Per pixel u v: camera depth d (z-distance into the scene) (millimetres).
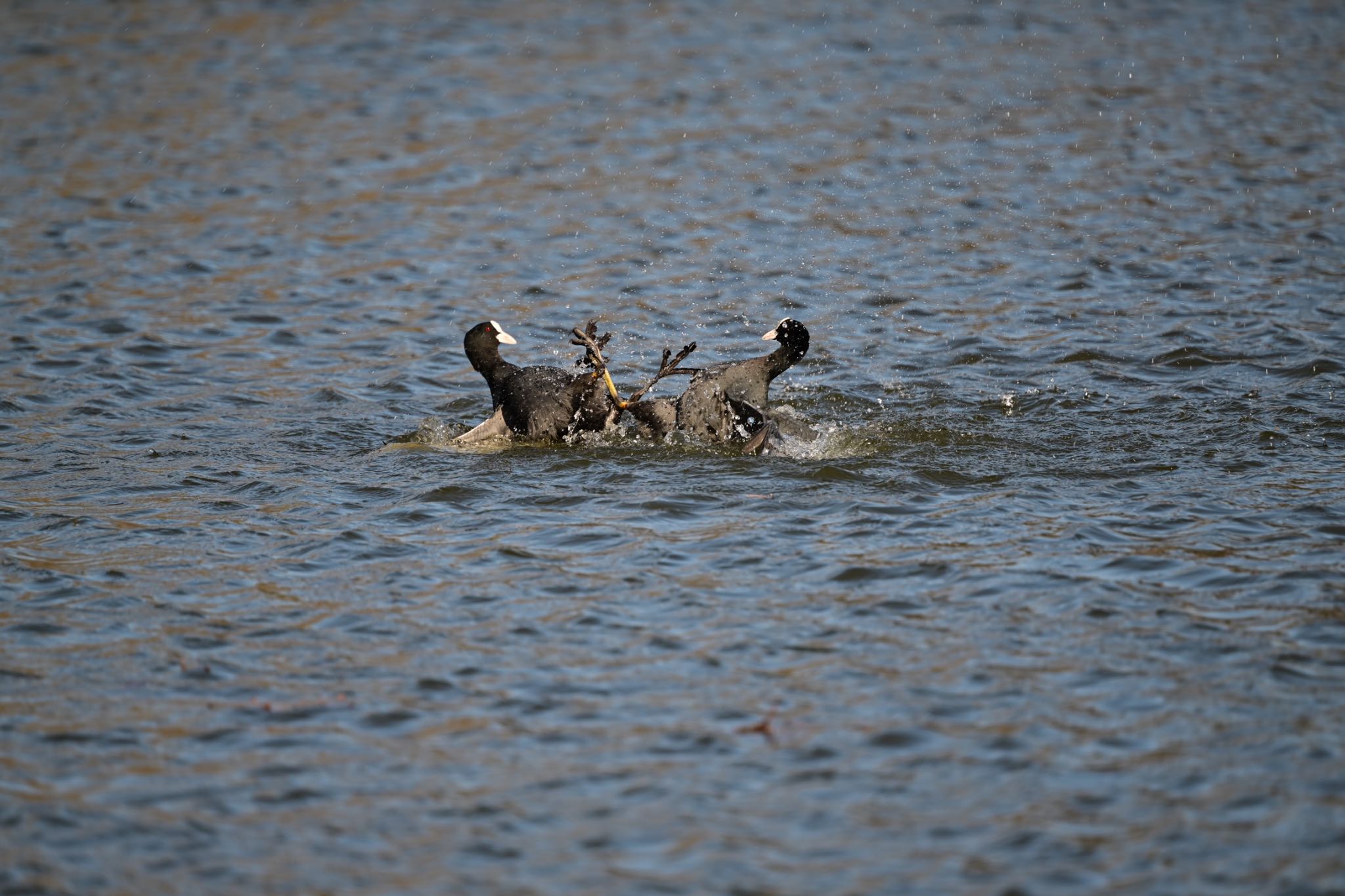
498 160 91500
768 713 29016
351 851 24859
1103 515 39188
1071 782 26391
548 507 40625
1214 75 111875
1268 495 40562
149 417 50844
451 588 35219
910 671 30594
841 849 24641
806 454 45188
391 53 119938
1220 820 25109
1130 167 88375
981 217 79250
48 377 55219
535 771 27141
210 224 78375
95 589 35406
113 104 103375
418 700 29812
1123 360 56219
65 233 76188
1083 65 115812
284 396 53969
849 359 57688
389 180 87250
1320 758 26797
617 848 24797
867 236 76375
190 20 130125
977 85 109875
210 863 24562
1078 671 30375
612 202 82750
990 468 43531
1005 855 24391
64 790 26672
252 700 29891
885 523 38844
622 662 31266
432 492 41750
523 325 63562
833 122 100000
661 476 43062
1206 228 75875
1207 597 33750
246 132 97125
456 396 54344
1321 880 23406
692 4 140750
